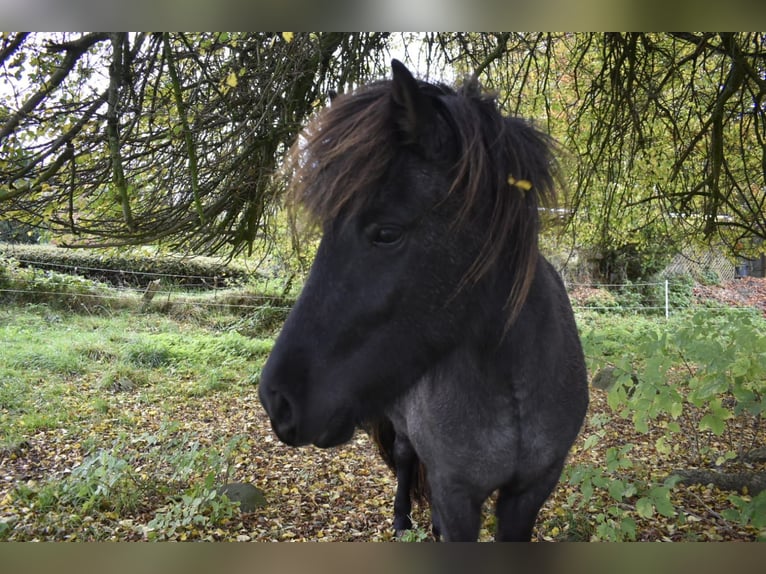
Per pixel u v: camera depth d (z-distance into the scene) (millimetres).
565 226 1715
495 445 1751
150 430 5512
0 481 4270
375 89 1479
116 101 2738
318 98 3742
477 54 3895
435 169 1357
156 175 3668
